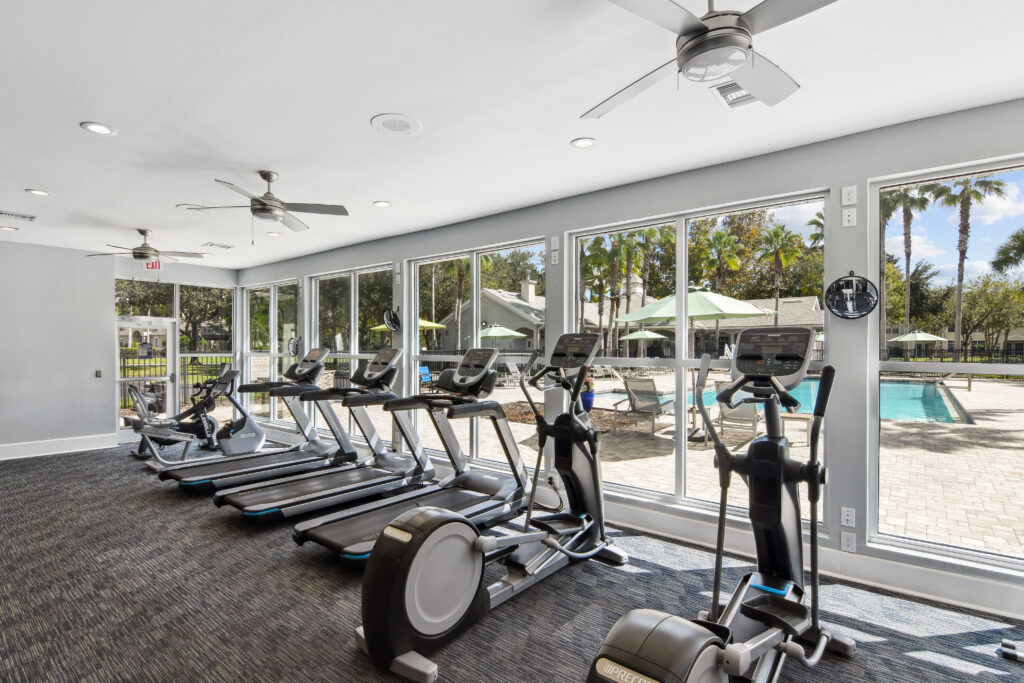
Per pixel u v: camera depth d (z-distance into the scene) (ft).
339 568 10.82
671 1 5.06
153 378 25.00
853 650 7.75
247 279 26.86
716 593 6.87
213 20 6.52
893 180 10.19
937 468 9.96
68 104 8.82
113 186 13.37
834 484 10.50
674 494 13.14
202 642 8.12
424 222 17.61
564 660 7.71
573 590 9.87
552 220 15.06
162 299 25.32
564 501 14.56
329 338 23.20
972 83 8.23
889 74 7.95
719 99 8.70
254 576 10.42
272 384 18.11
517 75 8.02
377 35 6.89
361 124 9.77
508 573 10.05
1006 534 9.36
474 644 8.10
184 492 16.17
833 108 9.14
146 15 6.39
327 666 7.54
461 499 13.23
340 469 16.75
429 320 19.21
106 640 8.16
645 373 13.82
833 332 10.54
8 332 20.42
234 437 20.44
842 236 10.44
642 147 10.98
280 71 7.84
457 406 11.28
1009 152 8.86
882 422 10.49
